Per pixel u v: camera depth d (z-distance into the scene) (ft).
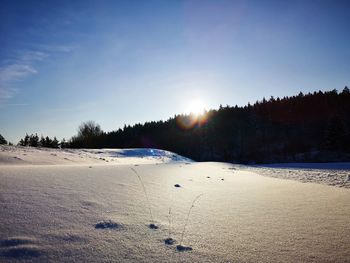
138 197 17.88
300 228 12.39
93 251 9.50
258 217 14.21
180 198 18.44
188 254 9.50
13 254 8.95
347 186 25.96
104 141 236.22
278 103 239.09
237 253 9.65
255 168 61.21
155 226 12.19
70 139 231.91
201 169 46.09
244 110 247.29
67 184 20.33
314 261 9.07
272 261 9.06
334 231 11.93
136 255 9.30
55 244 9.89
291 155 180.24
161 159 90.43
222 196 19.99
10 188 17.37
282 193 21.61
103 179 24.20
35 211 13.35
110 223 12.28
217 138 230.89
